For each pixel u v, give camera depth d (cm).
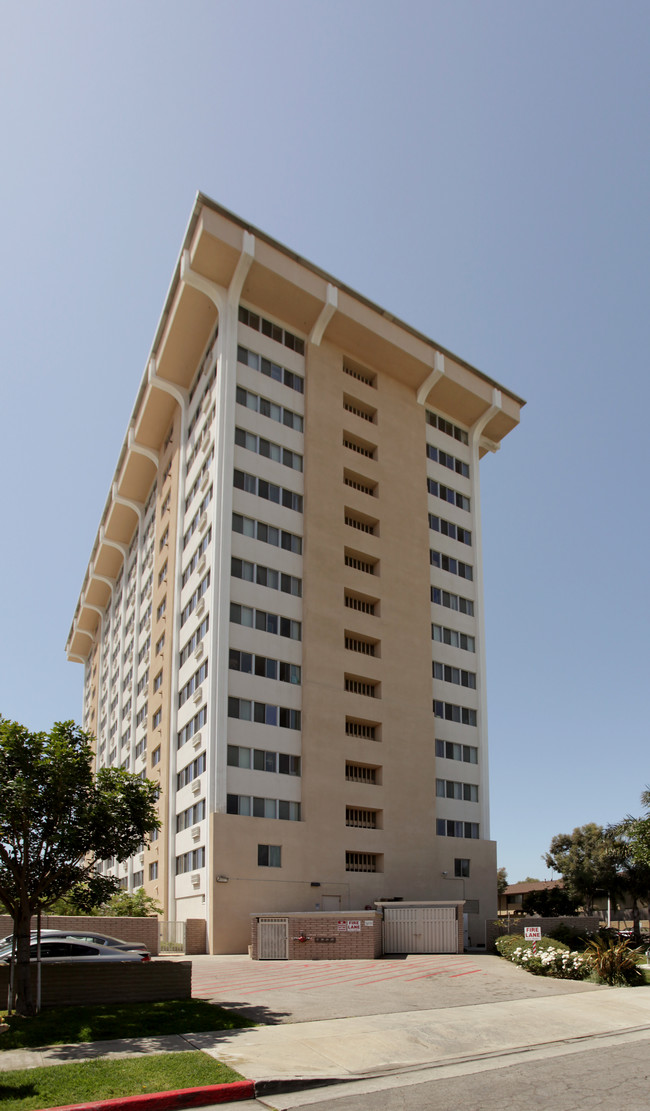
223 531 4012
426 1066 1267
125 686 6544
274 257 4412
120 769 1758
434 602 4947
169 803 4209
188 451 4919
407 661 4538
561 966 2308
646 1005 1842
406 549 4794
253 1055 1266
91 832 1655
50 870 1634
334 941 2786
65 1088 1069
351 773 4247
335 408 4712
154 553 5553
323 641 4191
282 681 4003
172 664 4512
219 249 4238
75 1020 1450
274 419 4441
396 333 4956
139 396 5641
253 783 3728
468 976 2267
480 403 5450
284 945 2839
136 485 6188
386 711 4334
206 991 1945
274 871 3622
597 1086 1107
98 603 8431
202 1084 1097
